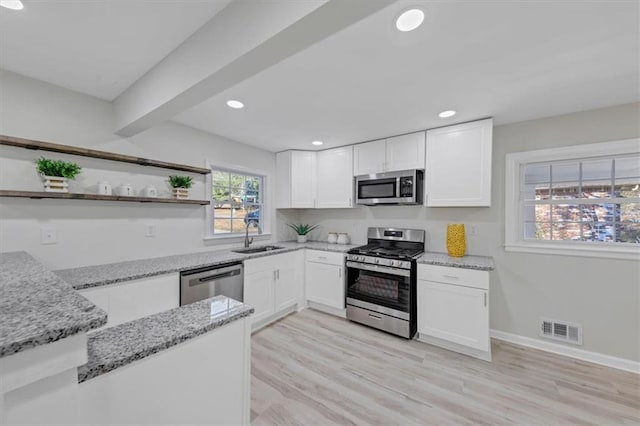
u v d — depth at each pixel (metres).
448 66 1.65
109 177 2.19
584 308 2.34
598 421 1.62
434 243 3.08
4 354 0.46
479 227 2.81
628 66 1.64
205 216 2.91
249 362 1.02
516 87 1.92
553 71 1.71
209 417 0.89
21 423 0.50
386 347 2.49
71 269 1.97
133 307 1.85
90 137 2.10
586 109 2.32
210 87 1.48
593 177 2.43
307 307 3.53
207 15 1.32
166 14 1.30
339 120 2.59
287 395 1.84
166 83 1.64
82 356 0.58
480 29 1.32
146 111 1.82
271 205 3.82
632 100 2.14
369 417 1.65
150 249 2.45
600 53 1.51
